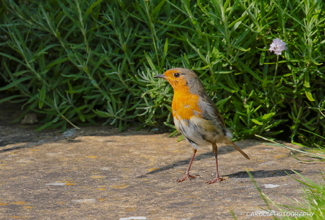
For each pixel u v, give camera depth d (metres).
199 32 10.68
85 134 12.34
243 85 11.05
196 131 8.22
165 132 12.48
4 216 6.66
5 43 12.89
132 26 12.51
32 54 12.88
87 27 12.76
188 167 8.93
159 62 11.79
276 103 11.24
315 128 11.66
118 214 6.63
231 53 10.79
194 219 6.19
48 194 7.81
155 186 8.19
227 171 9.01
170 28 11.53
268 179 8.21
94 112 12.65
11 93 15.96
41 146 11.26
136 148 10.98
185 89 8.22
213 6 10.91
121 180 8.63
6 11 14.19
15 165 9.74
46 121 13.35
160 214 6.52
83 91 13.14
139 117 12.59
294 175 8.38
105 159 10.14
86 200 7.43
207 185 8.12
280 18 10.58
